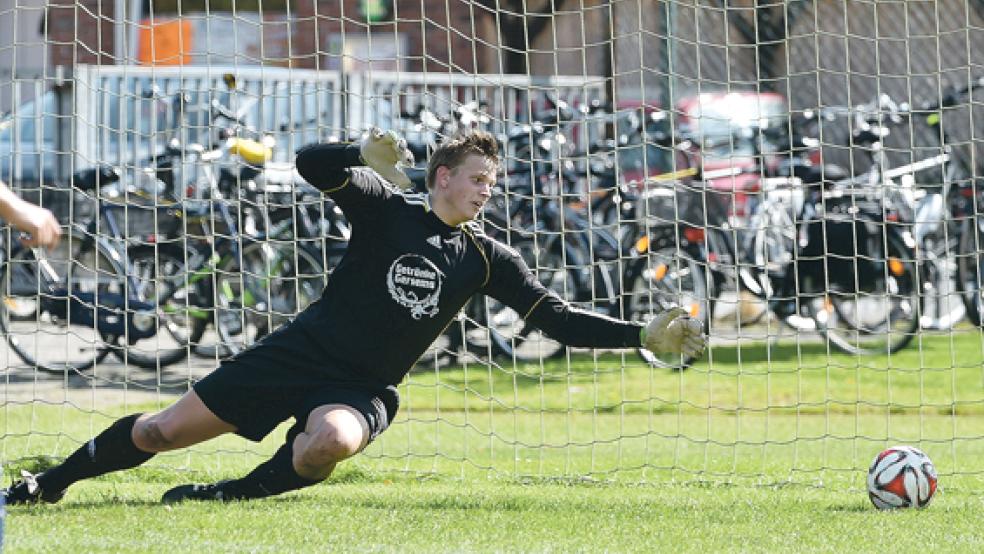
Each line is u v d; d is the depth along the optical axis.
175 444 18.34
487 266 18.39
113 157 43.56
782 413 34.12
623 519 18.53
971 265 43.38
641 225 39.44
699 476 24.48
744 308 41.94
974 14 58.38
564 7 62.94
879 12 58.62
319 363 18.14
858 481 23.72
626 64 60.12
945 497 21.52
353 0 63.50
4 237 36.75
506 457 27.23
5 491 18.77
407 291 18.03
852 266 40.47
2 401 32.75
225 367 18.25
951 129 50.28
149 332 36.88
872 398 35.56
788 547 16.52
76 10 30.86
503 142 33.78
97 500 19.48
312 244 37.38
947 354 41.12
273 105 44.03
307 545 15.95
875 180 41.12
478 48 64.56
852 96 58.66
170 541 15.90
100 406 32.47
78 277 37.00
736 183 44.56
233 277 37.44
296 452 17.80
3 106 49.56
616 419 32.91
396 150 16.91
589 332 18.27
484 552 15.87
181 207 35.47
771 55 58.16
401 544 16.20
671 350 17.95
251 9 62.12
